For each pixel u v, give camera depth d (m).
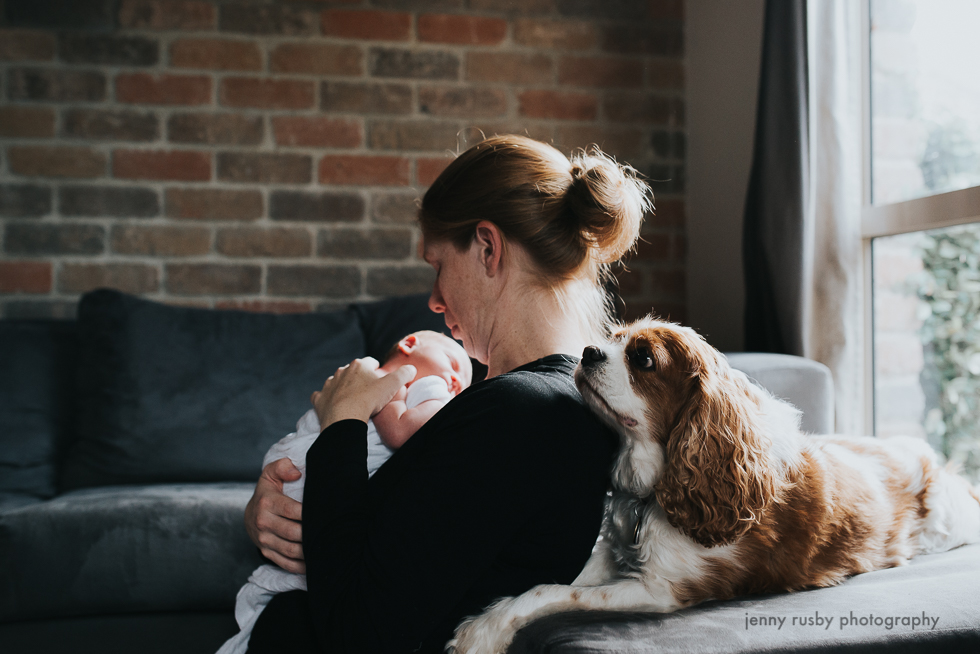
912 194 1.74
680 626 0.74
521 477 0.74
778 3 1.76
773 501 0.86
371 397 0.90
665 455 0.86
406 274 2.58
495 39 2.63
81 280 2.42
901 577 0.91
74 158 2.42
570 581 0.85
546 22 2.66
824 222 1.80
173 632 1.51
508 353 0.92
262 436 1.98
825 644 0.70
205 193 2.48
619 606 0.82
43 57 2.40
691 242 2.71
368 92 2.56
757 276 1.91
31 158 2.39
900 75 1.77
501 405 0.77
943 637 0.72
